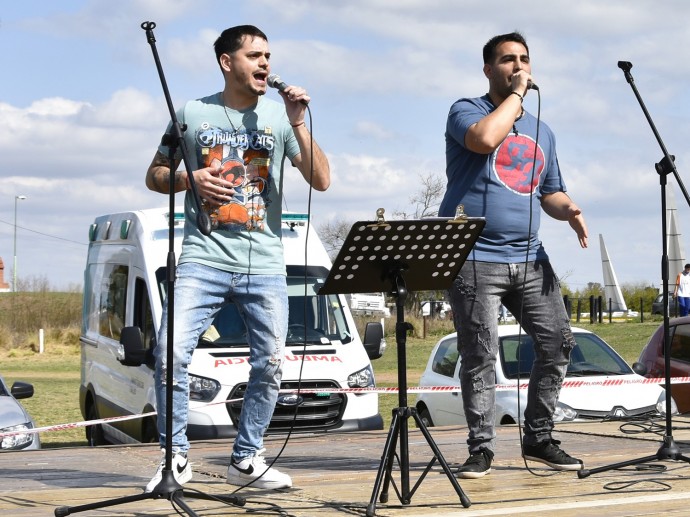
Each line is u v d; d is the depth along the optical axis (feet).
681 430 27.12
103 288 40.14
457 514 15.26
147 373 33.47
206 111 17.08
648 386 37.99
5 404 33.01
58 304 127.54
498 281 18.74
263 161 17.17
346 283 16.02
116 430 37.01
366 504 16.11
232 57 16.94
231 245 16.94
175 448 16.62
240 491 17.57
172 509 16.02
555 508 15.62
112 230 40.09
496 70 18.76
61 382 85.46
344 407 32.89
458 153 19.08
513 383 37.01
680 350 41.24
